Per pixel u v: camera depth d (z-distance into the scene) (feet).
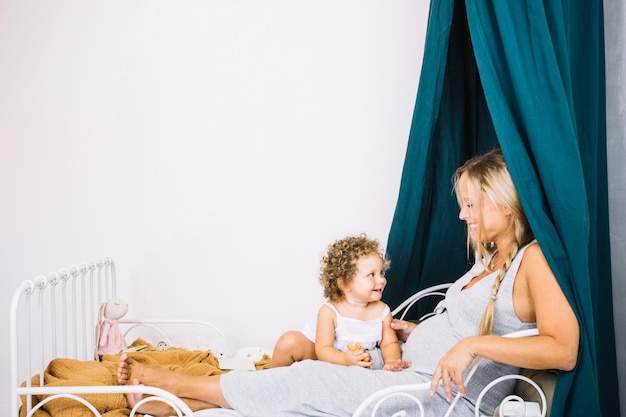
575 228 5.36
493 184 5.81
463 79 7.80
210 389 5.92
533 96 5.58
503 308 5.66
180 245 9.85
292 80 9.84
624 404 6.40
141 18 9.83
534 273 5.42
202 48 9.84
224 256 9.86
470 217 6.15
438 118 7.74
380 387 5.63
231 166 9.85
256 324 9.87
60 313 9.67
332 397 5.60
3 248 9.79
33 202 9.79
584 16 6.31
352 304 6.71
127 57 9.82
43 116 9.79
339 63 9.85
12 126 9.78
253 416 5.71
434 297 8.11
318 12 9.84
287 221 9.84
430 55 7.09
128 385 5.91
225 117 9.86
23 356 9.66
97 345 7.94
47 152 9.78
